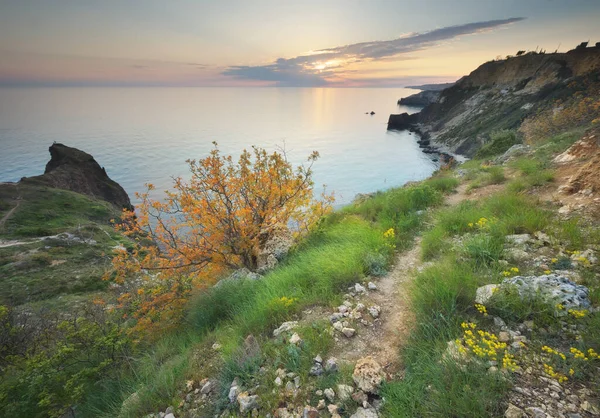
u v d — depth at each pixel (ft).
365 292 17.80
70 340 21.39
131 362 19.90
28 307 60.44
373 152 484.74
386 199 39.19
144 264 32.40
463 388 8.95
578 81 278.05
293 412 10.47
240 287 24.14
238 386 12.42
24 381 18.12
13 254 98.94
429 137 499.10
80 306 57.47
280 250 33.04
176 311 26.14
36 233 127.44
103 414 15.42
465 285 14.02
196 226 34.30
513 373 9.45
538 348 10.30
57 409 17.24
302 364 12.51
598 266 14.06
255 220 35.78
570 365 9.27
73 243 112.47
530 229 19.47
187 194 33.30
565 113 83.46
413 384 10.17
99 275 78.74
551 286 12.34
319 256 23.58
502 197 26.84
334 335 14.06
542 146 49.19
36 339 28.07
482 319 12.27
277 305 17.97
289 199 37.32
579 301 11.47
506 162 50.60
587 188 23.34
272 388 11.75
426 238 23.47
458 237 22.36
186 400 13.19
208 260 32.91
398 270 20.17
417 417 8.95
